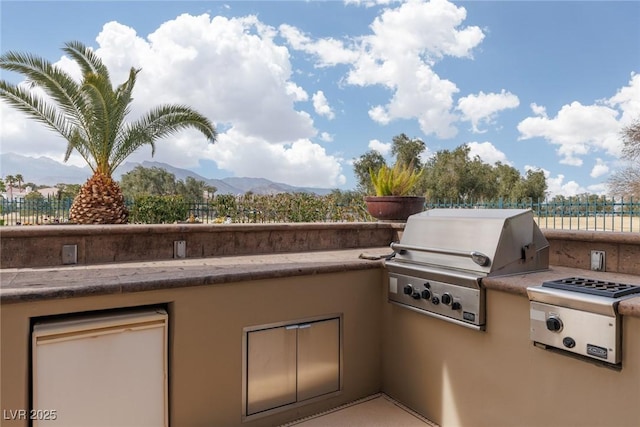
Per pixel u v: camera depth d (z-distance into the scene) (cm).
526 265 228
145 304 202
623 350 157
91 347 187
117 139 695
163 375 206
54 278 205
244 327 232
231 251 323
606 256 232
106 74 716
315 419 254
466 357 227
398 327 277
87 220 660
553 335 177
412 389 265
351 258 304
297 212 657
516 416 200
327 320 266
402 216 409
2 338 168
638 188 1141
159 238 293
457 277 223
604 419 164
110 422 191
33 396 174
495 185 1969
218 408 223
